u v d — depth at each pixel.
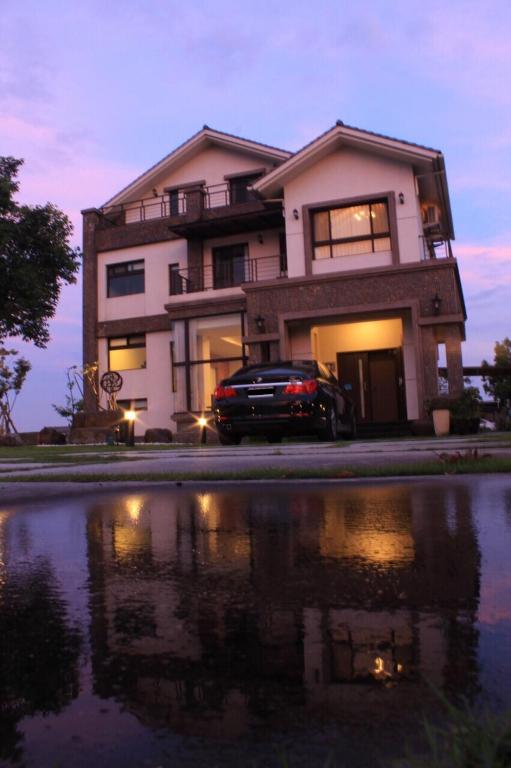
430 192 19.03
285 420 9.50
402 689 1.13
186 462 6.61
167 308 20.73
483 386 37.06
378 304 16.89
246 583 1.98
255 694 1.13
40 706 1.11
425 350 16.33
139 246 23.23
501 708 1.03
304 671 1.24
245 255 21.58
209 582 2.01
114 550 2.59
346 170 18.19
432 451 6.43
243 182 22.64
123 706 1.10
